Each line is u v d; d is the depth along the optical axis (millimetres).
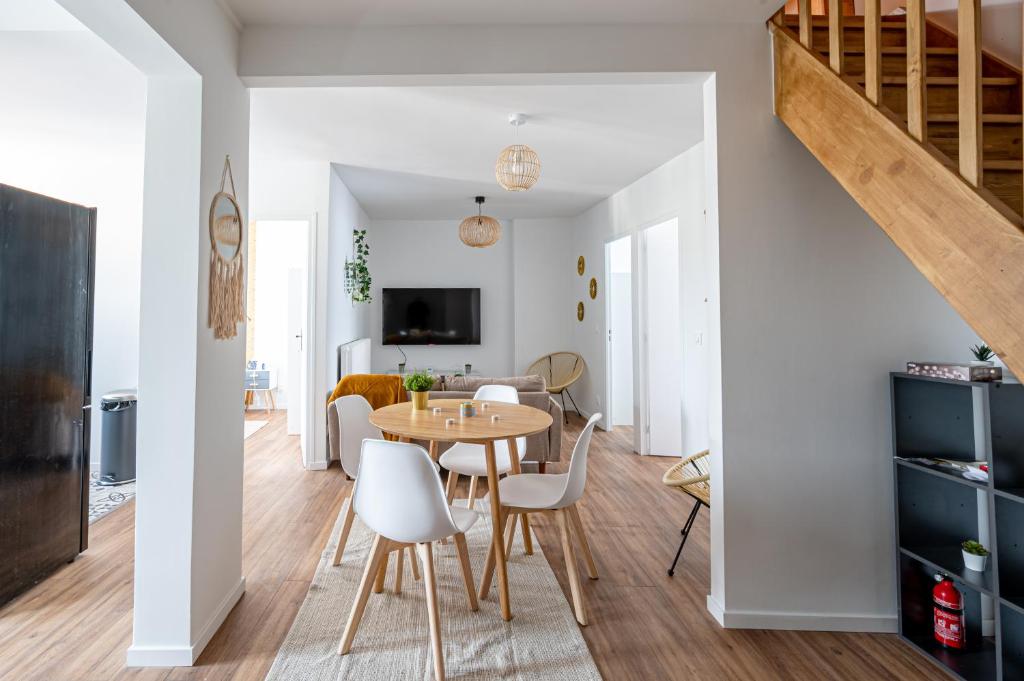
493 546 2205
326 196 4262
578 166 4453
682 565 2561
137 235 4195
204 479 1914
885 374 2100
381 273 6992
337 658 1809
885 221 1519
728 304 2117
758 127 2145
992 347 1204
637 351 4785
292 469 4137
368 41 2205
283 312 7141
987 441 1600
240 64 2188
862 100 1608
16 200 2225
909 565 2012
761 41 2178
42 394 2367
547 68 2201
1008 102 1941
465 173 4629
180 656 1785
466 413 2463
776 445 2104
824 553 2090
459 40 2205
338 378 4676
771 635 2020
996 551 1594
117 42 1631
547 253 6875
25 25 2246
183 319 1852
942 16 2301
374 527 1787
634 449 4824
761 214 2125
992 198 1227
